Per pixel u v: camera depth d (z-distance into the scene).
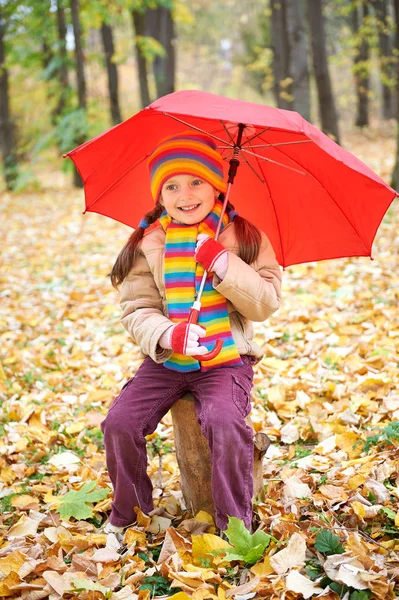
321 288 6.12
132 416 2.65
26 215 13.04
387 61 21.70
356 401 3.76
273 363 4.52
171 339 2.51
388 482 2.95
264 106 2.28
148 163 2.76
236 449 2.49
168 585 2.44
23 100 21.09
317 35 15.99
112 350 5.24
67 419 4.09
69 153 2.66
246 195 3.03
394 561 2.37
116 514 2.79
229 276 2.55
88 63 16.77
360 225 2.73
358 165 2.30
